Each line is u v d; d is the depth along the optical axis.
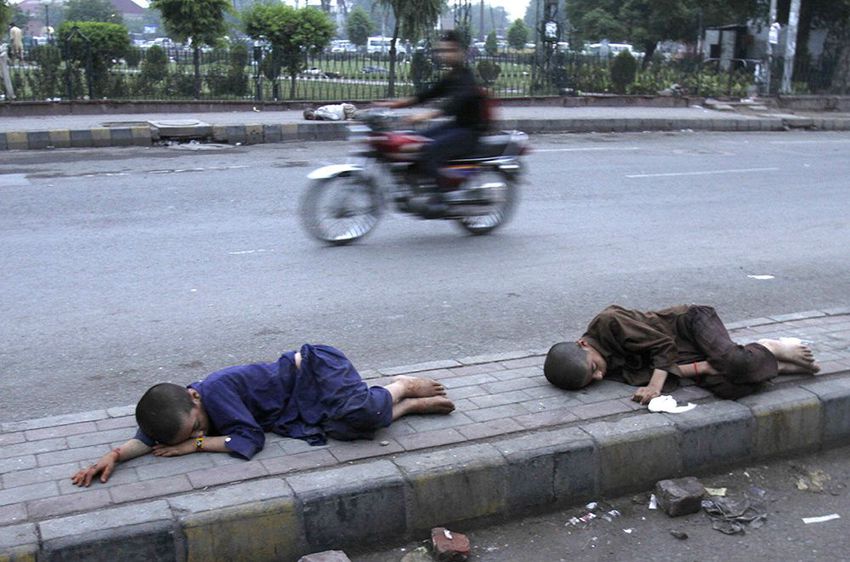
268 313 5.81
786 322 5.47
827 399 4.16
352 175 7.67
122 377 4.68
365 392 3.59
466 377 4.36
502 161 8.13
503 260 7.42
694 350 4.29
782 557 3.37
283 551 3.12
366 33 51.12
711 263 7.58
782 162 14.34
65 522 2.91
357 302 6.11
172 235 7.92
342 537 3.22
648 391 4.06
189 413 3.39
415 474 3.32
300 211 7.90
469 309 6.03
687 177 12.30
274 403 3.65
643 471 3.76
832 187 11.93
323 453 3.45
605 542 3.44
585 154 14.37
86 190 9.94
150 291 6.23
